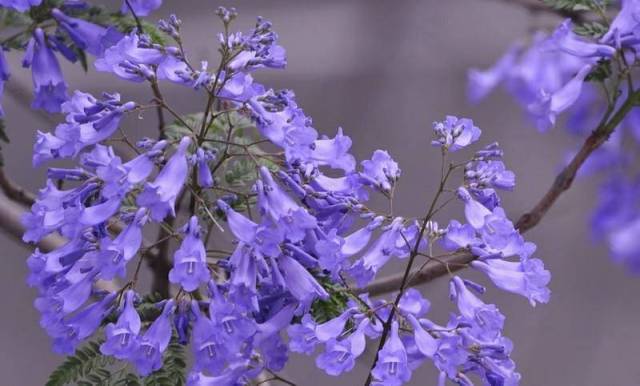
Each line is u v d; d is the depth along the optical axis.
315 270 1.96
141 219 1.90
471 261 1.93
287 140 1.91
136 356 1.90
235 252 1.90
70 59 2.10
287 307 1.93
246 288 1.89
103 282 2.05
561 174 2.12
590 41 2.11
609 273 4.37
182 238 1.92
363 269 1.92
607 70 2.10
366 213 1.93
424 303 1.95
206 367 1.90
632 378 4.28
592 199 2.45
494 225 1.92
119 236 1.89
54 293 1.92
